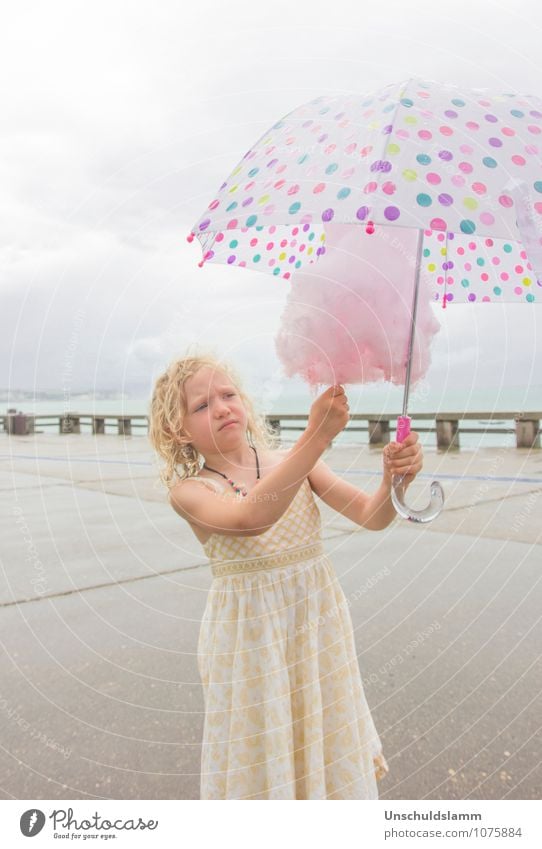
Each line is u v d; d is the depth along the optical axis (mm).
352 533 4973
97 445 14281
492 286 2297
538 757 2070
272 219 1556
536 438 10141
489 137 1630
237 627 1626
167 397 1742
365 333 1506
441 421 10859
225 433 1703
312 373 1536
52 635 3199
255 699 1599
